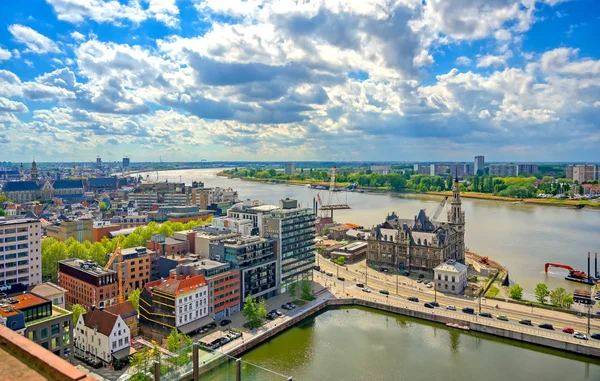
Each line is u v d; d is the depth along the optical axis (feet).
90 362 498.69
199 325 575.79
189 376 349.61
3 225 654.12
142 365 410.93
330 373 483.92
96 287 639.35
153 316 577.43
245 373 378.53
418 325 634.43
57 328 449.89
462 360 520.01
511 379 475.31
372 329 618.85
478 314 640.17
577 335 552.41
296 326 629.51
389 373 485.56
